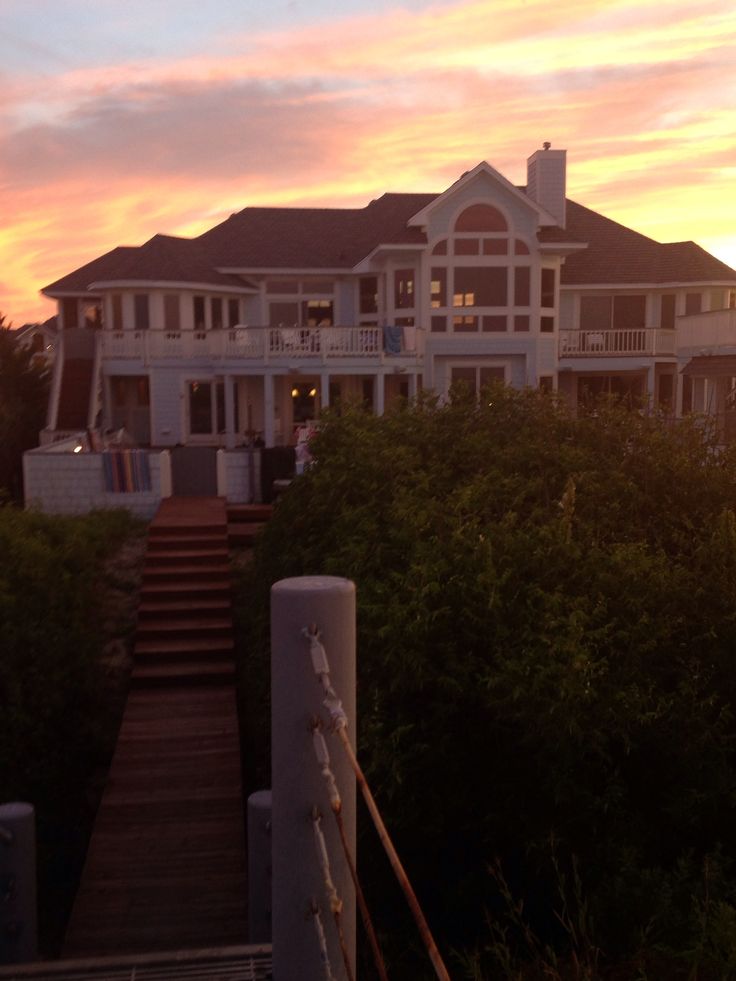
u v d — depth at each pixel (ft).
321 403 107.86
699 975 14.75
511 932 20.92
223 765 36.04
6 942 20.97
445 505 28.27
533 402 37.24
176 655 45.88
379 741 20.74
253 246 116.78
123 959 15.29
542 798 20.70
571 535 25.38
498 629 21.09
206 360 106.52
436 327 106.01
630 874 18.66
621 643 21.66
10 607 36.73
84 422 99.96
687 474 29.91
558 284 109.40
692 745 20.17
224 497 67.67
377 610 22.72
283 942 10.68
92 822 33.22
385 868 22.21
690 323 81.71
